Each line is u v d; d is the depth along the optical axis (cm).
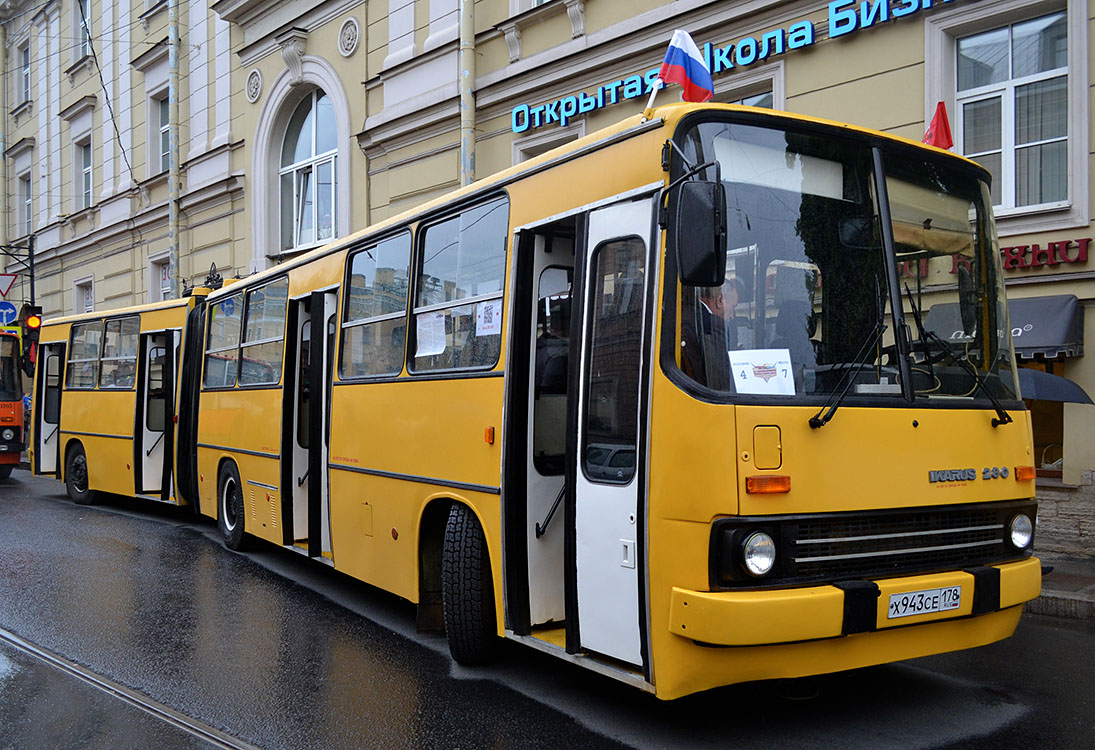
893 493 439
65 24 2848
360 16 1670
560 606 554
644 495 435
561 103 1296
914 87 959
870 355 452
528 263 552
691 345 425
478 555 584
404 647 648
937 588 436
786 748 453
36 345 1625
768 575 409
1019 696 529
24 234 3200
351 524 751
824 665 424
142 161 2425
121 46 2528
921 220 490
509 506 539
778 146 461
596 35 1254
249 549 1023
